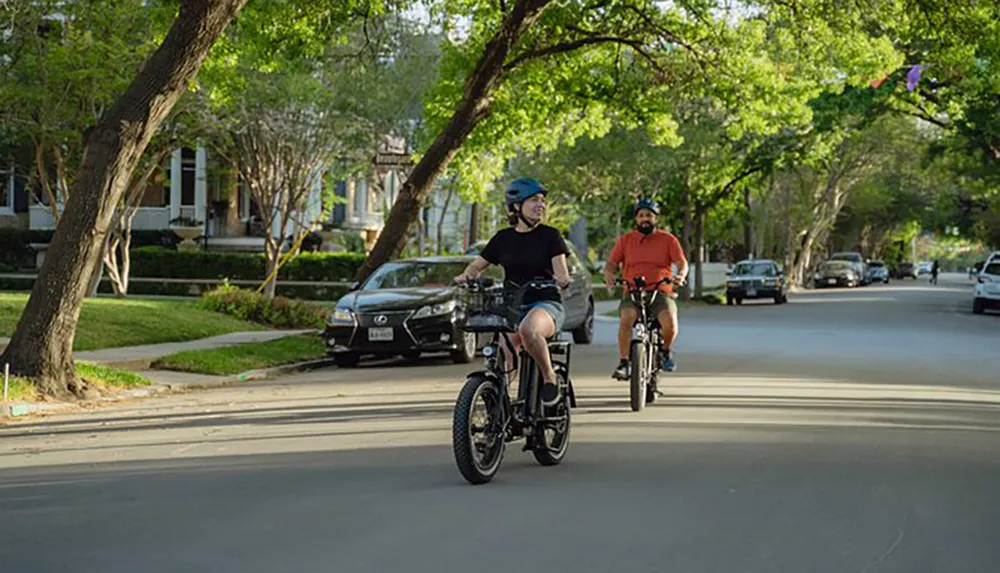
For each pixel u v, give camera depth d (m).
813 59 25.41
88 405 13.60
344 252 47.47
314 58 26.12
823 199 71.94
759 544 6.44
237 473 8.76
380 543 6.45
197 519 7.09
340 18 22.62
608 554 6.21
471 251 30.64
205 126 32.81
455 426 8.00
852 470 8.82
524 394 8.73
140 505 7.54
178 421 12.06
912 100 41.62
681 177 46.41
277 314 26.16
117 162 13.84
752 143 48.16
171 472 8.82
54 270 13.77
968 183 57.06
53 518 7.14
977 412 12.59
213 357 17.88
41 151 30.88
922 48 36.38
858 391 14.66
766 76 25.02
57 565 6.00
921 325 31.45
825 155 50.50
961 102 40.06
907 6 22.81
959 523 6.98
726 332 27.89
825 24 24.08
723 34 24.44
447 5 24.94
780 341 24.56
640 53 24.23
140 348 19.45
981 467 8.97
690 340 24.89
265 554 6.21
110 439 10.70
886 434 10.79
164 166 51.03
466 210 58.47
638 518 7.11
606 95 25.64
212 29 13.77
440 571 5.86
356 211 54.84
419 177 22.33
